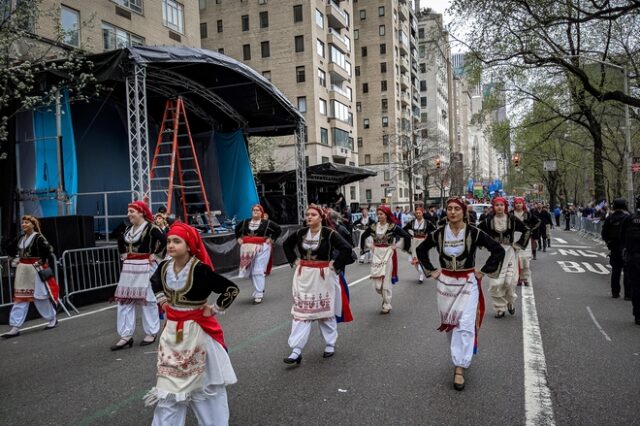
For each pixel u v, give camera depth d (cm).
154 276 371
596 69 2083
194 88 1703
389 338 672
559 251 1920
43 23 1858
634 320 758
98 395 492
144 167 1756
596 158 2261
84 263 1010
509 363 557
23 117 1379
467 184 7525
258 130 2117
